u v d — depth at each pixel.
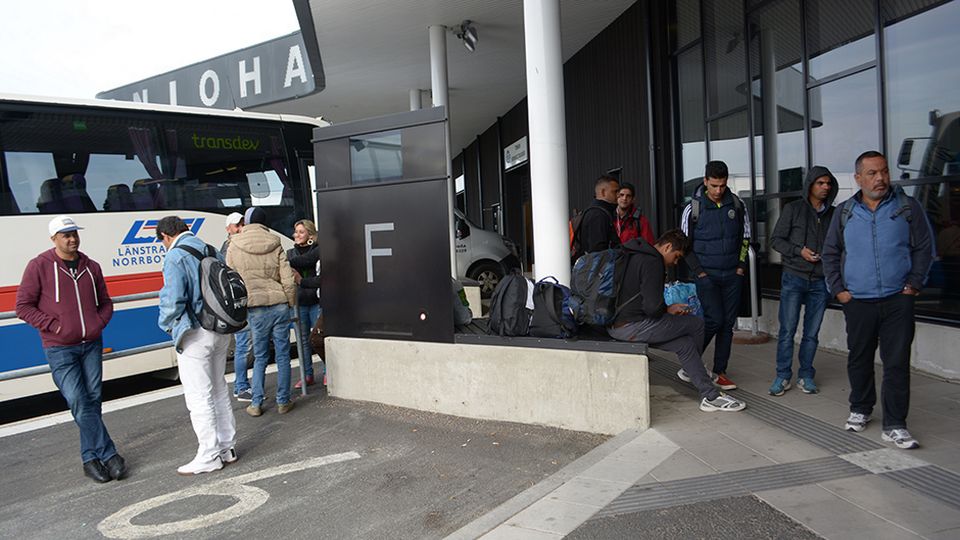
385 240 6.18
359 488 4.52
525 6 6.58
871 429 4.62
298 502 4.38
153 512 4.39
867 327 4.42
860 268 4.36
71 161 7.79
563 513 3.75
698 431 4.84
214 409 5.12
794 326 5.54
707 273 5.72
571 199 14.72
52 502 4.68
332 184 6.50
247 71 12.48
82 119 7.94
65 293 4.96
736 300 5.78
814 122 7.27
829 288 4.64
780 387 5.56
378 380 6.36
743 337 7.70
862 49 6.52
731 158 8.97
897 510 3.46
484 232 14.31
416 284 6.04
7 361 7.06
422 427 5.66
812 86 7.26
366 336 6.43
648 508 3.70
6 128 7.38
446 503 4.20
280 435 5.78
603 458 4.46
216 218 8.98
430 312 5.97
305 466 5.01
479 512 4.04
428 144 5.90
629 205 7.05
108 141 8.12
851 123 6.73
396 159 6.12
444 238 5.85
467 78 15.23
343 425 5.89
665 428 4.95
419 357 6.04
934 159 5.77
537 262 6.66
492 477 4.53
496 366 5.58
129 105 8.34
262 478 4.84
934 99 5.74
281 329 6.38
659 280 5.08
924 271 4.24
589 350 5.14
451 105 18.27
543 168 6.55
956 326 5.62
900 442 4.25
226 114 9.23
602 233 6.26
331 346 6.67
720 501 3.71
